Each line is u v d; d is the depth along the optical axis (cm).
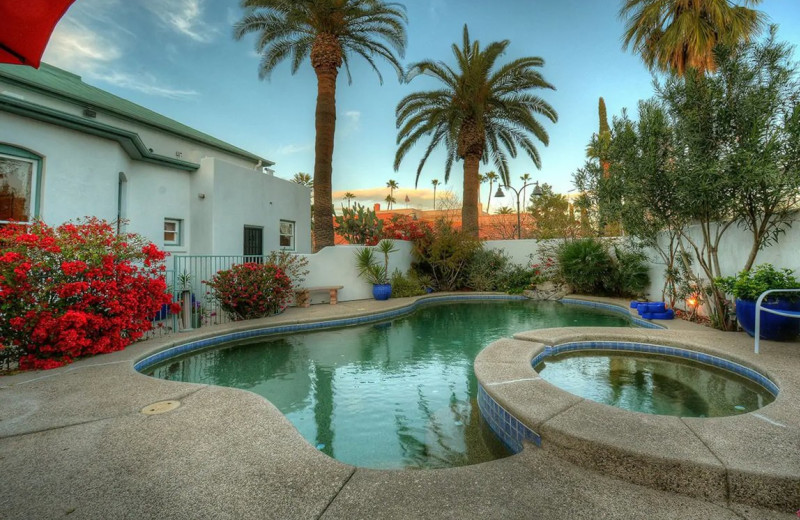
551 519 189
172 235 959
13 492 208
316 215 1245
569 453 253
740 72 562
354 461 304
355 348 684
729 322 635
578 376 473
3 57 188
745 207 577
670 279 860
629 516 194
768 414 288
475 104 1480
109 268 530
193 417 311
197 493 207
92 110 905
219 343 685
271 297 839
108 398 355
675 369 500
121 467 234
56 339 468
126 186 855
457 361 604
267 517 188
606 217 827
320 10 1159
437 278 1512
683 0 1057
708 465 214
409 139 1645
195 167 957
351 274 1201
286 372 548
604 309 1091
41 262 475
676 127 625
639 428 262
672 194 642
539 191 1712
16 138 629
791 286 521
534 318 970
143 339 611
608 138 805
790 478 203
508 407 312
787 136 513
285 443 266
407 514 190
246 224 1062
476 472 234
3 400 350
